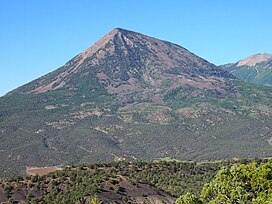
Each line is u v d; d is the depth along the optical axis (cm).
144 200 9425
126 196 9312
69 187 9206
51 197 8825
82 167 10925
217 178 3862
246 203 3641
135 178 10525
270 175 3725
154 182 10994
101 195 9000
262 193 3619
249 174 3759
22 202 8700
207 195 3881
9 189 9144
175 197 10044
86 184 9275
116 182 9762
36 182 9575
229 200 3669
